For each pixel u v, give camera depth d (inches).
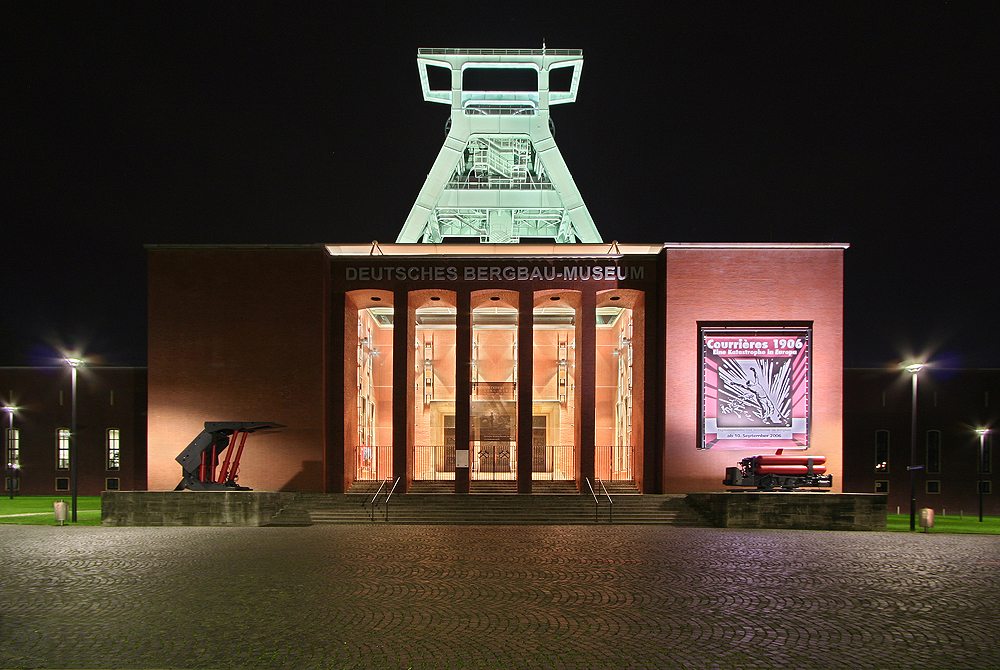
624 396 1455.5
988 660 398.0
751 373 1174.3
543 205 1676.9
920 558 721.6
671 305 1184.2
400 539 831.1
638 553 735.1
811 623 466.9
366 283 1217.4
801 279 1187.3
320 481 1160.2
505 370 1552.7
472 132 1676.9
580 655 397.4
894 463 1594.5
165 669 372.2
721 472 1162.0
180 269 1192.8
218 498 973.2
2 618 468.1
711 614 485.7
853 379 1615.4
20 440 1605.6
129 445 1598.2
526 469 1173.7
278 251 1190.9
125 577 599.2
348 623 457.4
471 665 379.9
